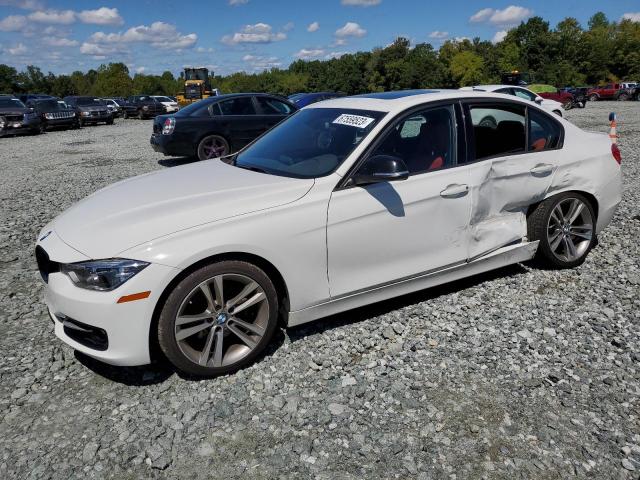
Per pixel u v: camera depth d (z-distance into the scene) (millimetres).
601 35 95812
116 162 12438
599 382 3062
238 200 3178
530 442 2602
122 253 2852
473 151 3928
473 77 94062
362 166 3467
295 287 3291
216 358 3117
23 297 4363
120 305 2818
